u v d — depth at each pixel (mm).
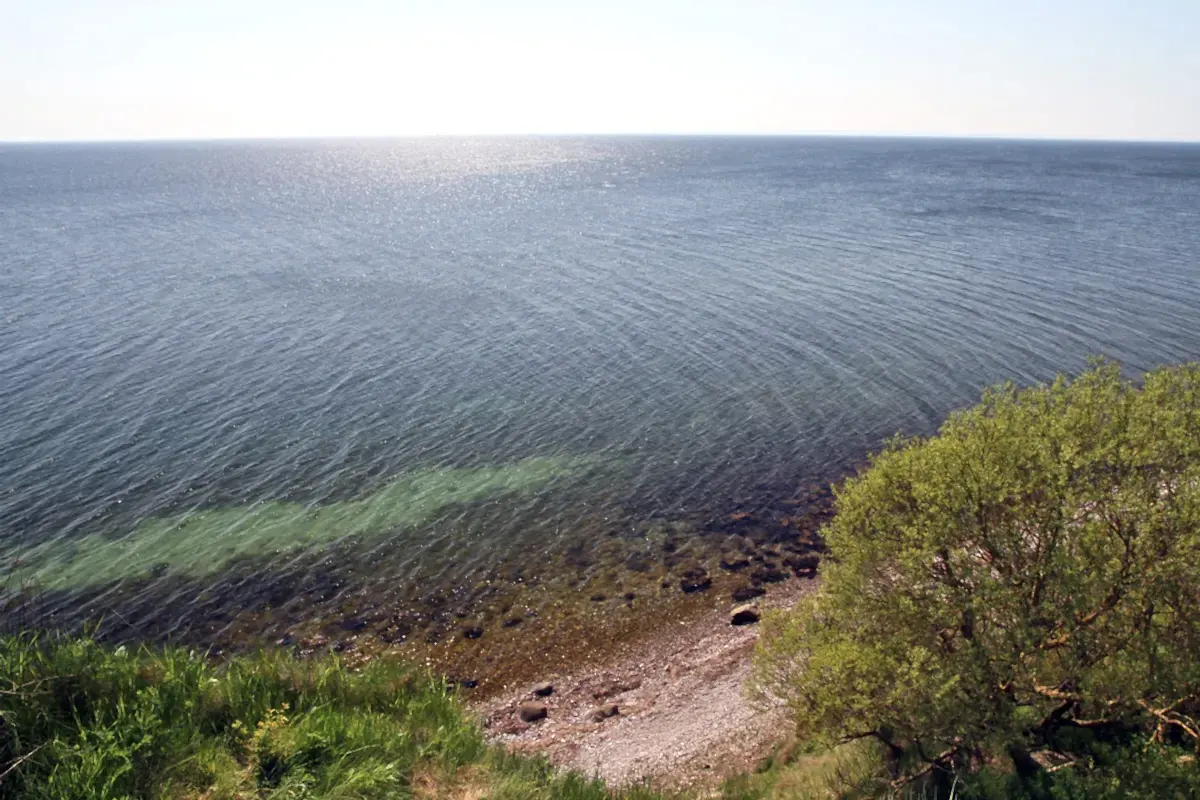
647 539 29703
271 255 81125
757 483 33750
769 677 15781
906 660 13953
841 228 95188
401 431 38031
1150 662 12594
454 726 12969
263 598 25719
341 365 46750
